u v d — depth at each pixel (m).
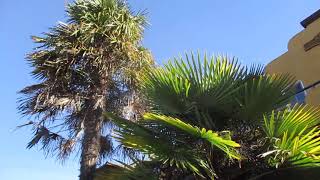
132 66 12.64
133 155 8.26
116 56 12.66
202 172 7.61
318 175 7.09
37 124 12.17
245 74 8.59
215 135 7.14
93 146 11.39
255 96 8.05
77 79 12.52
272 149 7.50
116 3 13.37
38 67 12.56
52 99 12.02
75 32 12.59
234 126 8.22
